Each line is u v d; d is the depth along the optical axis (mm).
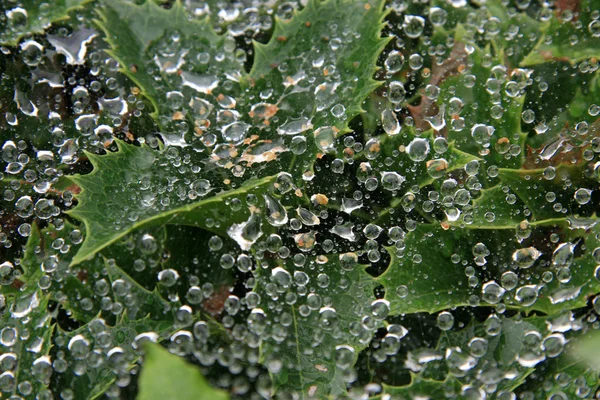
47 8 271
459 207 260
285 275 258
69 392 252
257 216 257
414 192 262
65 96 270
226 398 237
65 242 261
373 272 260
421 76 273
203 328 256
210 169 262
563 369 255
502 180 261
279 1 280
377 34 267
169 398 237
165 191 258
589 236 259
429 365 256
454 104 268
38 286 258
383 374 255
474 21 278
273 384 250
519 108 266
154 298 257
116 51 266
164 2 277
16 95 270
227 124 266
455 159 260
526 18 279
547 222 258
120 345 254
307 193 262
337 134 262
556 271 258
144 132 268
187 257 260
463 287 256
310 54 269
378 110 268
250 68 275
